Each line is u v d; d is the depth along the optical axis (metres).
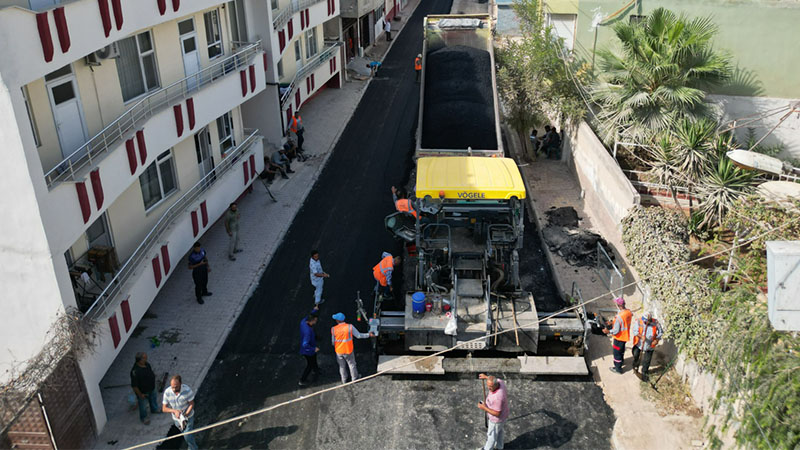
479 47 24.23
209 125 18.45
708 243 16.75
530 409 12.42
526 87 22.23
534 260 17.58
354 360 12.89
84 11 11.47
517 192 13.55
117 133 13.73
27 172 9.84
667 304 12.61
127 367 13.80
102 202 12.06
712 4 19.89
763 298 11.23
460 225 13.98
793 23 19.17
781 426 8.36
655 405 12.28
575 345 13.46
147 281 13.66
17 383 10.34
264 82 20.73
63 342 10.69
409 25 46.59
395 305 15.50
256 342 14.73
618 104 19.66
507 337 13.11
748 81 20.12
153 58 15.58
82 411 11.37
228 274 17.28
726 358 9.69
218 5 18.42
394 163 24.27
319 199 21.58
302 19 26.06
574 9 22.47
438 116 19.58
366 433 12.04
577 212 19.98
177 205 16.50
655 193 18.83
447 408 12.58
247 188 21.69
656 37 18.92
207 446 11.82
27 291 10.76
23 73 9.80
